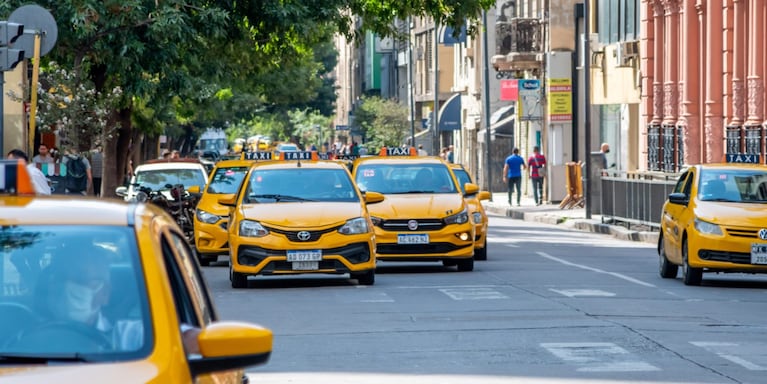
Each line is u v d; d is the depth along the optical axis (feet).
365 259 91.86
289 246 90.63
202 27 132.77
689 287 94.38
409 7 167.63
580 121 257.34
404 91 464.65
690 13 198.39
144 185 146.10
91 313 25.46
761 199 98.99
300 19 140.87
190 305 27.53
